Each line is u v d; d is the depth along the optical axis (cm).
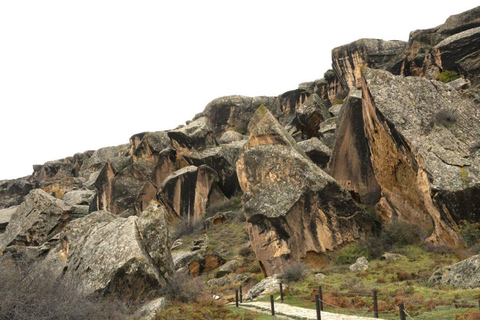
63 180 9425
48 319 1585
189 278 2583
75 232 3206
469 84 4944
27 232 5812
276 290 2556
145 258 2350
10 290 1590
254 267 3572
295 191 3384
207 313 2005
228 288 3122
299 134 6744
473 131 3181
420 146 3114
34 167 11812
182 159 6250
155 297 2303
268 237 3316
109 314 1894
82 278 2348
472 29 5188
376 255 3080
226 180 6031
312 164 3559
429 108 3350
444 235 2919
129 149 9419
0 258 2006
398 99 3419
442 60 5319
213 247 4394
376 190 3800
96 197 6888
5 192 10988
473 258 2042
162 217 2614
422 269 2506
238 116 8750
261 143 3762
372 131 3588
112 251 2409
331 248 3259
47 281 1786
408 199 3372
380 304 1786
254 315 1886
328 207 3366
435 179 2927
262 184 3538
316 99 6362
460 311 1485
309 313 1800
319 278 2683
